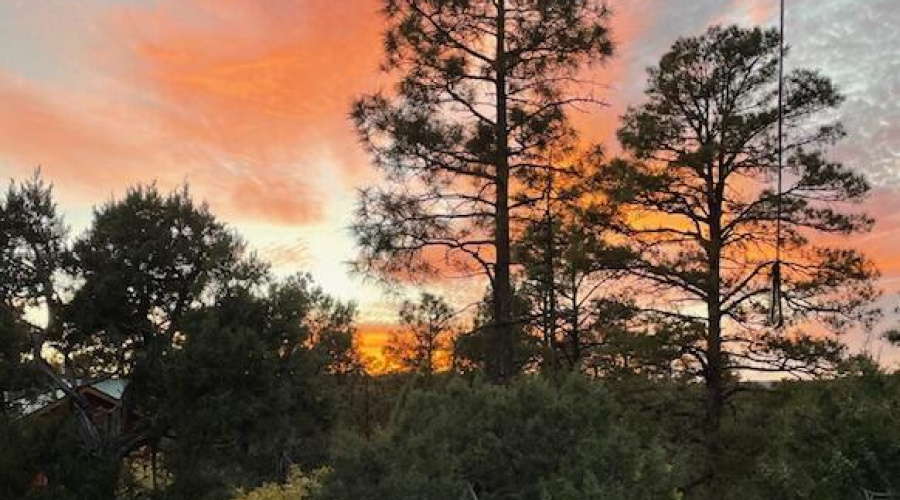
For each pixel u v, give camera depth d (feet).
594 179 58.85
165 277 61.87
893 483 19.70
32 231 60.08
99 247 61.00
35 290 60.49
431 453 21.67
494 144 54.44
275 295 63.77
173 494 55.77
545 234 63.00
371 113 53.21
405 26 54.03
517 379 26.16
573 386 24.22
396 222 53.47
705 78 66.03
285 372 61.72
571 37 54.03
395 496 20.47
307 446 66.33
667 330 61.67
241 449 64.18
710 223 64.95
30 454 52.37
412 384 27.30
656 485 20.75
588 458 20.98
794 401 23.44
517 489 22.27
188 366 56.70
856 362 22.47
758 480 21.83
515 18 55.26
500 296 54.08
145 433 59.11
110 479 53.83
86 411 59.26
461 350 60.44
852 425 20.42
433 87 55.52
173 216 61.87
